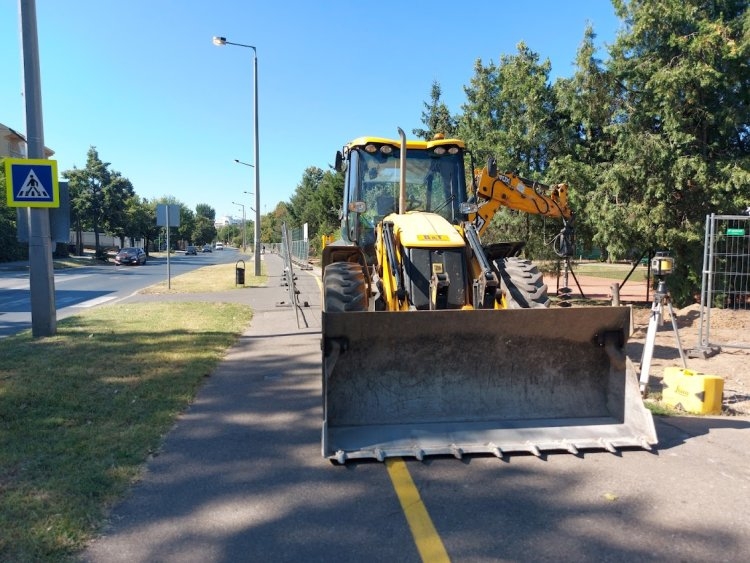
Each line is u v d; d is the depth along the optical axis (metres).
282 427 5.47
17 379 6.88
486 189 8.86
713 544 3.37
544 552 3.29
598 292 20.02
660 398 6.52
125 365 7.70
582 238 15.69
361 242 7.58
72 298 18.91
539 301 6.27
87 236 85.38
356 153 7.79
